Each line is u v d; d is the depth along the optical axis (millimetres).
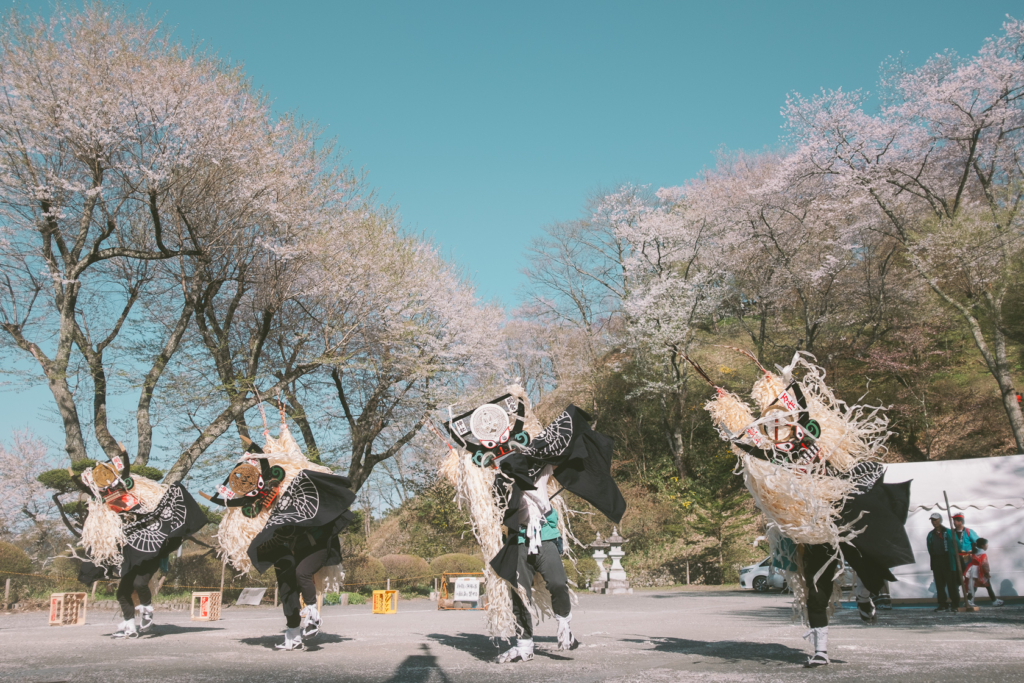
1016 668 4242
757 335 34625
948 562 10602
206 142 15781
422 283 20859
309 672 4574
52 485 14773
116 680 4207
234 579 17500
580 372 34719
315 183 18594
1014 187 22062
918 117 21797
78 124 14805
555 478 5848
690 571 26016
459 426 5965
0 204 15320
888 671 4227
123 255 16234
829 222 25688
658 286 29953
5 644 6645
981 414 26234
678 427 31141
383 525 31078
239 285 18469
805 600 4914
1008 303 28859
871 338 28641
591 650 5805
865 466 5199
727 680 3955
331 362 18250
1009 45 20000
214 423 17047
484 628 9000
